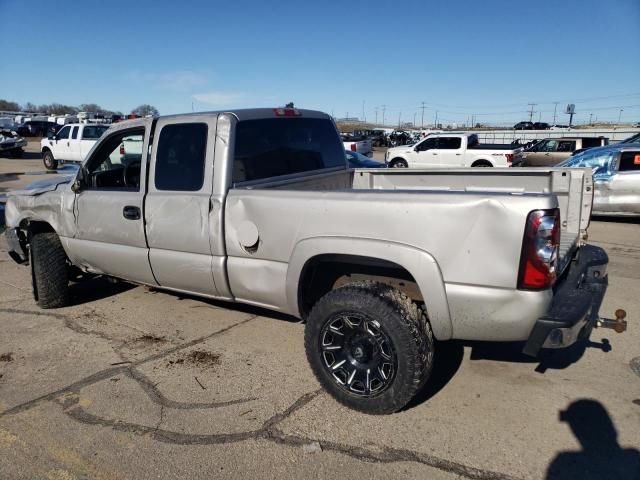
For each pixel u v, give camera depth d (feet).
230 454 9.55
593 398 11.25
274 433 10.14
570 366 12.73
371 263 10.69
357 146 75.15
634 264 22.30
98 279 20.16
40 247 16.44
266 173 13.62
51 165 76.64
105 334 14.90
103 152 15.39
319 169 15.94
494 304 9.27
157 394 11.62
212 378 12.30
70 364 13.12
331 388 10.89
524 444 9.71
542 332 9.13
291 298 11.47
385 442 9.82
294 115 14.96
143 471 9.14
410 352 9.77
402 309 9.90
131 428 10.37
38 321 15.98
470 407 10.96
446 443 9.77
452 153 68.03
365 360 10.50
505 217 9.02
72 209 15.66
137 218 13.85
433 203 9.53
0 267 22.77
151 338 14.58
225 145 12.37
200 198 12.52
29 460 9.48
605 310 16.53
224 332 14.93
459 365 12.81
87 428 10.41
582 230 14.26
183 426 10.41
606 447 9.61
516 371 12.49
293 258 11.14
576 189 14.16
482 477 8.89
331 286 12.19
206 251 12.65
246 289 12.21
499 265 9.13
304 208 10.92
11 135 94.38
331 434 10.09
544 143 67.36
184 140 13.03
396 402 10.12
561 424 10.32
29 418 10.77
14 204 17.76
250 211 11.76
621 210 32.45
